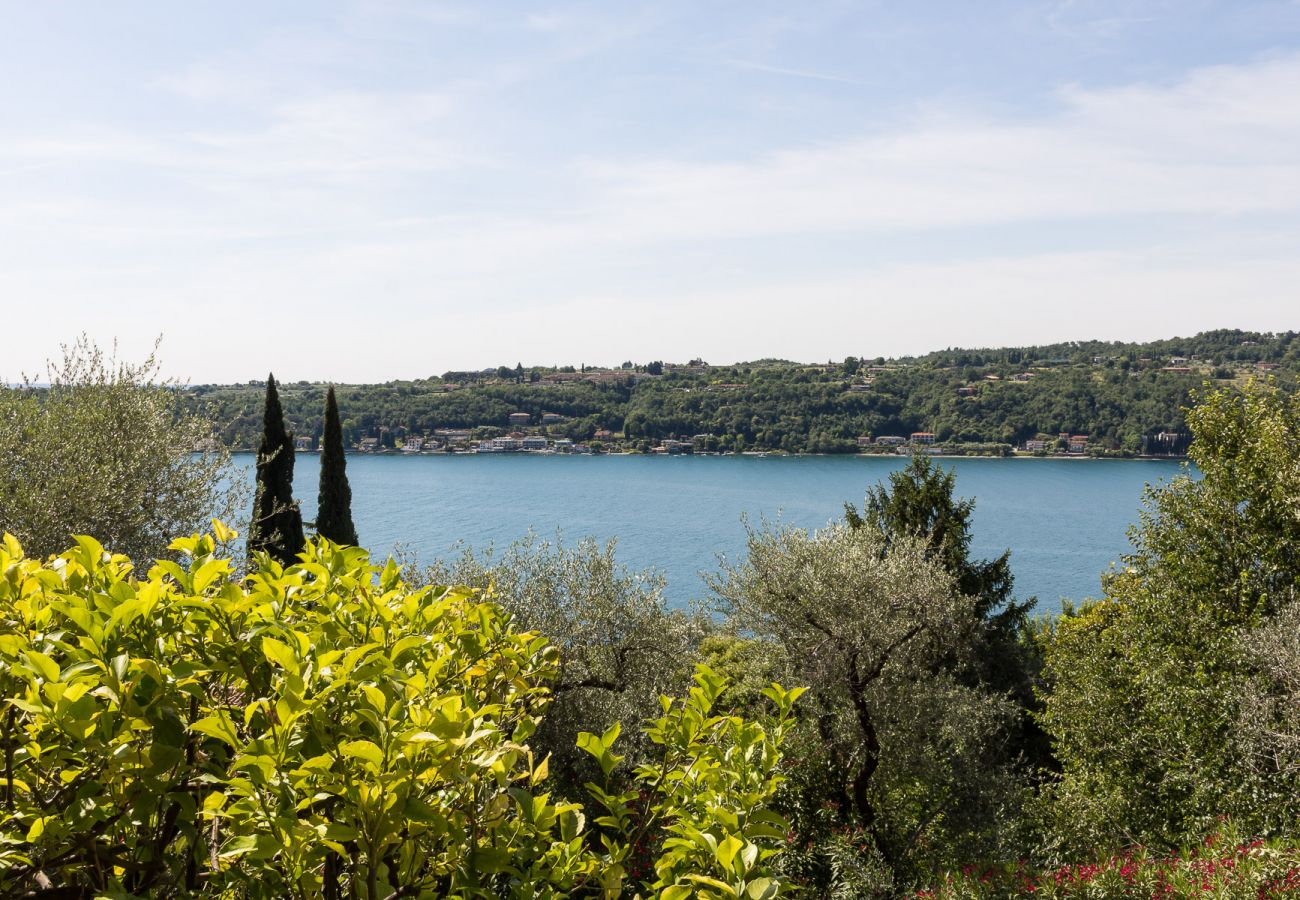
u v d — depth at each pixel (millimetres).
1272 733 10859
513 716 3760
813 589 14656
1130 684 14289
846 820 13539
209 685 2799
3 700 2281
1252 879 7477
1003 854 13016
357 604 3256
